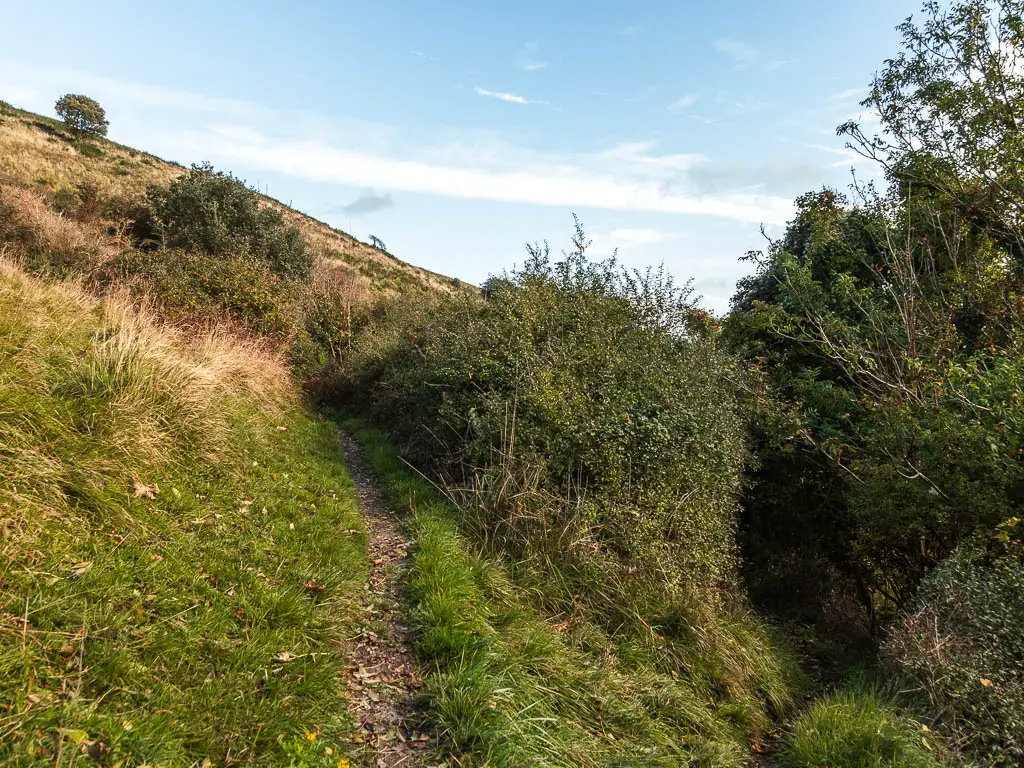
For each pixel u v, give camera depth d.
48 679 2.43
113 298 8.23
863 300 8.75
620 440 6.05
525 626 4.31
